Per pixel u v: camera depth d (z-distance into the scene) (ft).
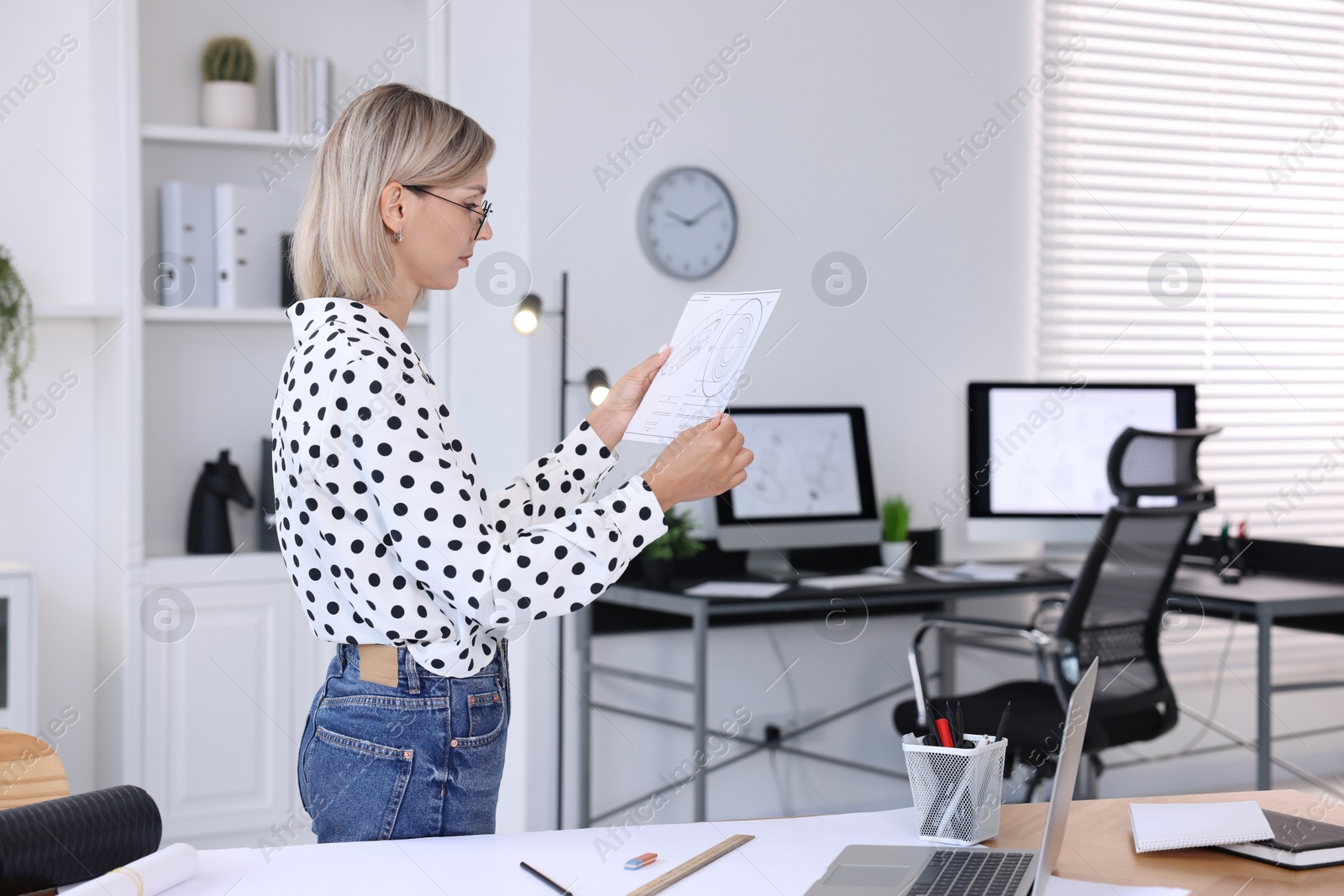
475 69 11.05
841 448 11.16
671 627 10.87
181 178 10.75
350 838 4.25
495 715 4.37
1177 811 4.48
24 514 10.32
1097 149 12.78
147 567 10.07
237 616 10.40
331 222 4.42
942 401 12.10
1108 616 8.98
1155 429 11.61
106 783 10.53
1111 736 8.94
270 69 11.05
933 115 12.01
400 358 4.17
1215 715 13.20
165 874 3.75
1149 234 12.98
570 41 10.42
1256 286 13.43
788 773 11.46
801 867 4.01
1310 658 13.74
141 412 10.07
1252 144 13.38
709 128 11.04
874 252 11.76
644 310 10.80
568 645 10.57
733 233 11.02
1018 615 12.35
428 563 3.97
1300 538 13.60
